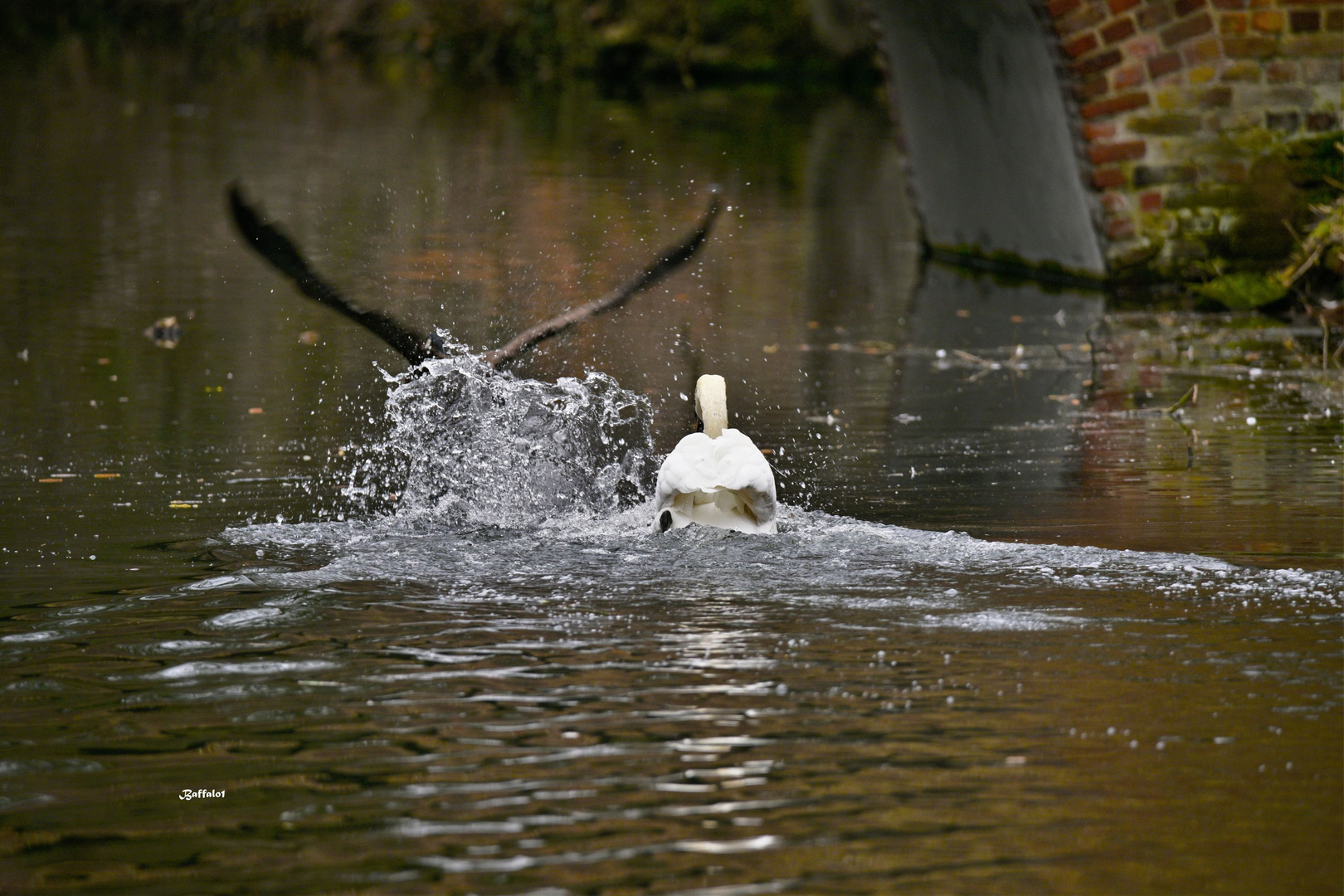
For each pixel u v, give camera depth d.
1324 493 10.82
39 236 25.47
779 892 5.02
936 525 10.09
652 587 8.38
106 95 49.59
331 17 71.25
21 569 8.99
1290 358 17.14
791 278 23.44
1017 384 15.86
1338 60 21.70
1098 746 6.12
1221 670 6.93
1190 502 10.60
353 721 6.46
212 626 7.77
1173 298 21.70
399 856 5.27
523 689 6.82
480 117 44.62
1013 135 23.83
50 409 14.25
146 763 6.05
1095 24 21.83
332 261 22.84
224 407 14.42
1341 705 6.51
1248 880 5.06
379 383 15.63
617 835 5.41
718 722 6.40
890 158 37.94
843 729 6.31
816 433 13.52
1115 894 4.99
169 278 22.06
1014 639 7.43
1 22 84.06
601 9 62.53
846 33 61.03
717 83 59.91
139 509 10.59
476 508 10.29
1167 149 22.06
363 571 8.79
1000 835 5.39
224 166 33.75
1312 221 21.83
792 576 8.55
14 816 5.60
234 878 5.13
